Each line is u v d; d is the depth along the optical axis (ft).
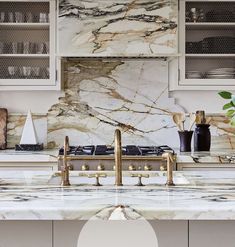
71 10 11.16
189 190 5.25
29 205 4.36
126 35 11.16
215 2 11.80
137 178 6.54
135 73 12.50
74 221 4.71
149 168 9.90
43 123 12.44
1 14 11.83
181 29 11.59
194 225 4.72
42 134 12.42
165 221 4.70
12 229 4.69
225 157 10.47
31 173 7.06
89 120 12.47
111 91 12.48
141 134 12.46
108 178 6.59
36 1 11.66
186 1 11.63
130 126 12.46
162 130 12.48
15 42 11.87
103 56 11.38
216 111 12.59
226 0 11.67
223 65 11.97
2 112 12.30
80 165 10.03
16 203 4.46
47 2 11.78
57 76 11.66
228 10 11.85
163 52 11.16
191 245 4.72
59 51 11.18
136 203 4.43
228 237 4.71
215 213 4.20
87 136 12.45
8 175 6.80
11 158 10.59
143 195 4.89
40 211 4.22
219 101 12.59
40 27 11.96
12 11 11.84
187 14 11.75
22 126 12.41
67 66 12.46
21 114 12.42
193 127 12.39
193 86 11.72
